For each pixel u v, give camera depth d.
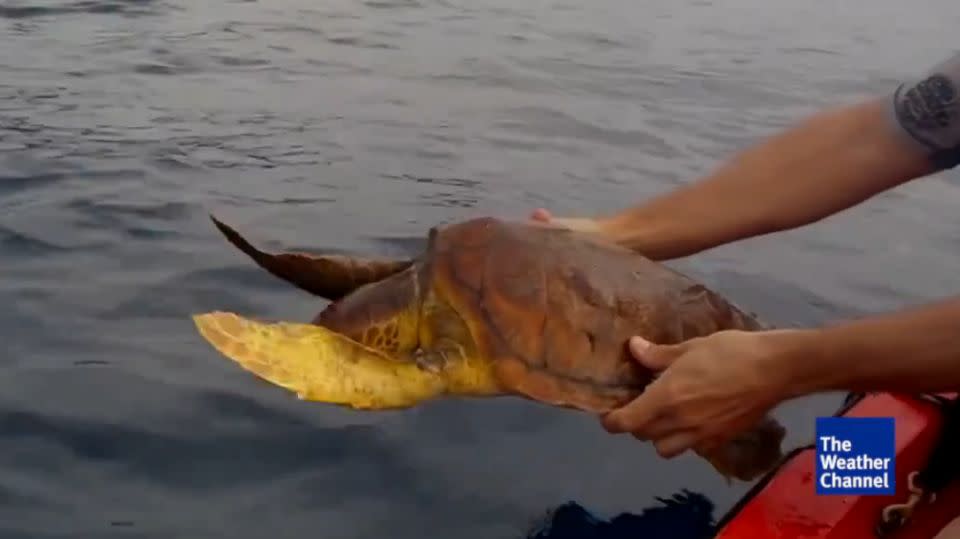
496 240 1.38
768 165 1.42
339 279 1.46
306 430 1.56
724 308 1.38
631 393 1.32
